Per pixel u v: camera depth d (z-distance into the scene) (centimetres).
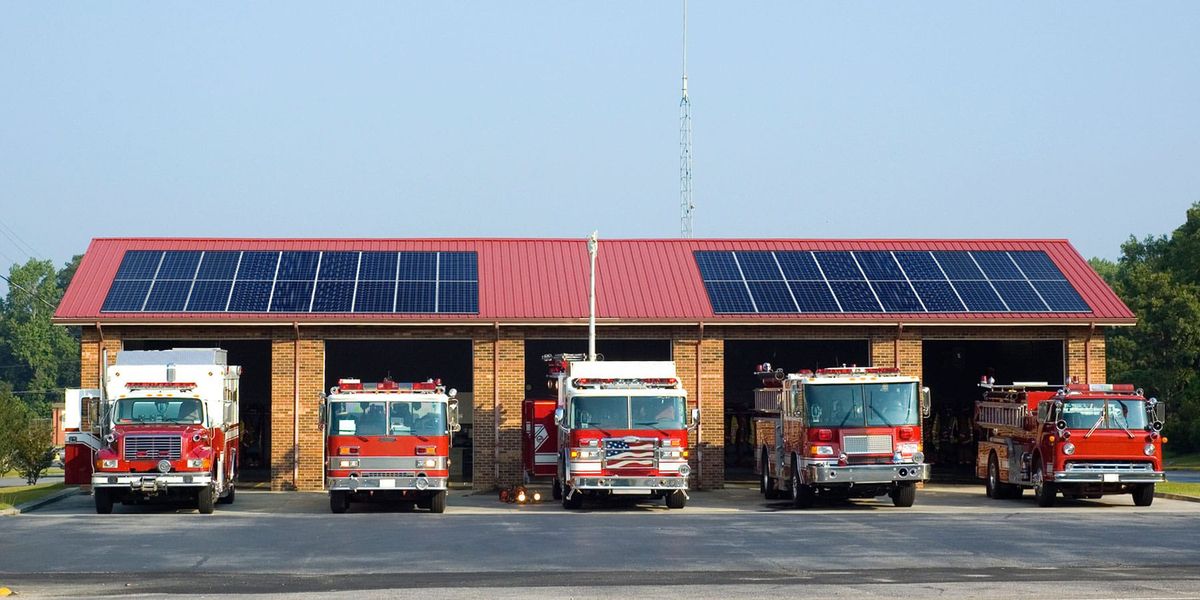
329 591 1590
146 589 1622
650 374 3156
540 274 4203
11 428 4594
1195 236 8481
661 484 3080
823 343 5362
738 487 4134
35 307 13612
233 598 1529
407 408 3083
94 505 3331
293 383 3884
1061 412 3111
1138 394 3145
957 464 5019
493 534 2386
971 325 4000
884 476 3052
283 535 2377
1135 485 3133
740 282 4175
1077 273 4291
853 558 1934
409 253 4297
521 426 3931
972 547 2086
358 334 3916
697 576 1727
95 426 3075
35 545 2186
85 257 4122
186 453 2962
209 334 3884
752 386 5375
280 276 4088
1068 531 2375
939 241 4475
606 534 2372
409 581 1688
